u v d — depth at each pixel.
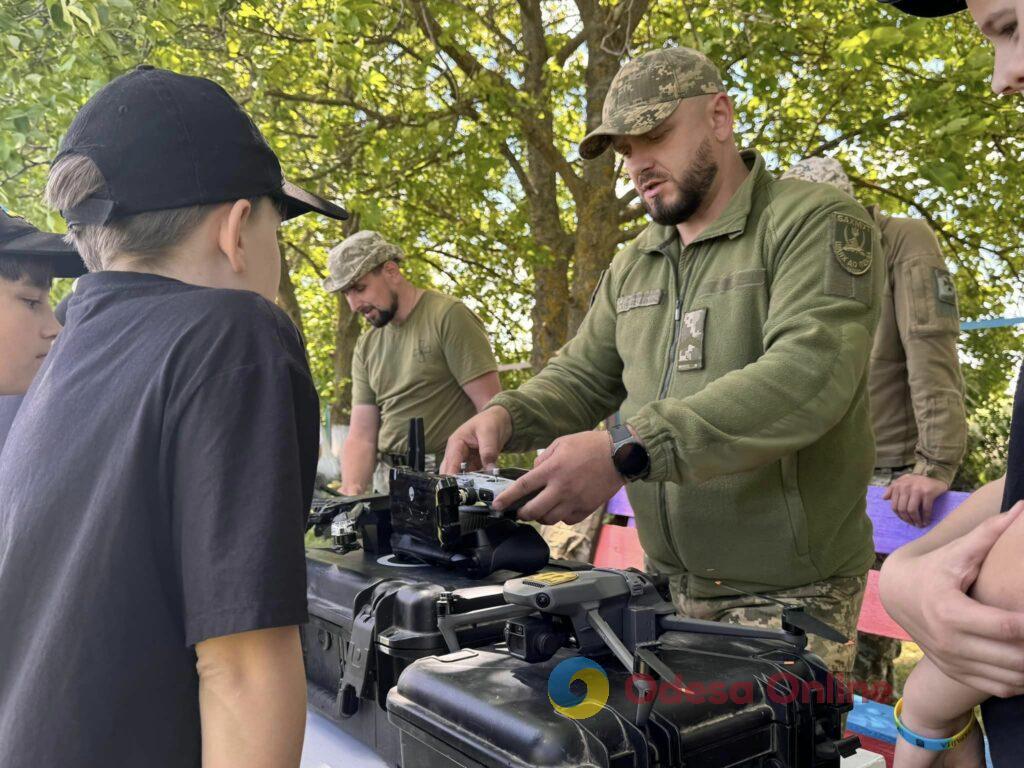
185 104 0.87
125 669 0.75
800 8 5.80
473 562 1.42
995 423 6.30
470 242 7.95
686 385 1.75
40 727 0.73
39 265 1.47
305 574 0.77
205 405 0.77
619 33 5.86
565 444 1.40
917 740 0.77
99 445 0.79
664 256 1.88
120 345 0.83
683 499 1.73
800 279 1.57
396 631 1.31
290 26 5.69
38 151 5.23
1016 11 0.58
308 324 10.27
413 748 1.08
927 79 5.74
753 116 6.26
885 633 2.32
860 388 1.69
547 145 6.09
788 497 1.64
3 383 1.49
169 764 0.77
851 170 7.10
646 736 0.93
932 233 2.63
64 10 3.88
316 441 0.86
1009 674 0.55
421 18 5.42
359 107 6.07
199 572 0.74
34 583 0.78
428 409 3.50
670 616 1.09
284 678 0.76
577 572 1.13
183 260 0.89
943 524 0.76
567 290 7.00
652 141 1.72
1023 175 6.97
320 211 1.14
